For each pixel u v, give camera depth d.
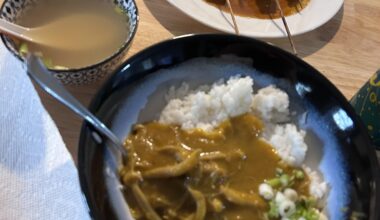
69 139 0.37
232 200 0.34
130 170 0.34
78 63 0.38
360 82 0.45
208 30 0.46
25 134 0.35
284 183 0.35
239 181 0.35
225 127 0.37
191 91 0.39
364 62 0.47
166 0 0.46
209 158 0.35
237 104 0.38
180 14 0.47
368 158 0.33
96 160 0.32
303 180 0.36
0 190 0.32
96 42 0.39
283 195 0.35
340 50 0.47
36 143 0.35
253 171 0.36
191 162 0.34
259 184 0.35
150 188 0.34
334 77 0.45
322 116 0.37
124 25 0.41
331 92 0.36
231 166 0.36
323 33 0.48
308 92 0.38
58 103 0.38
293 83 0.38
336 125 0.36
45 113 0.37
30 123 0.36
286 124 0.38
